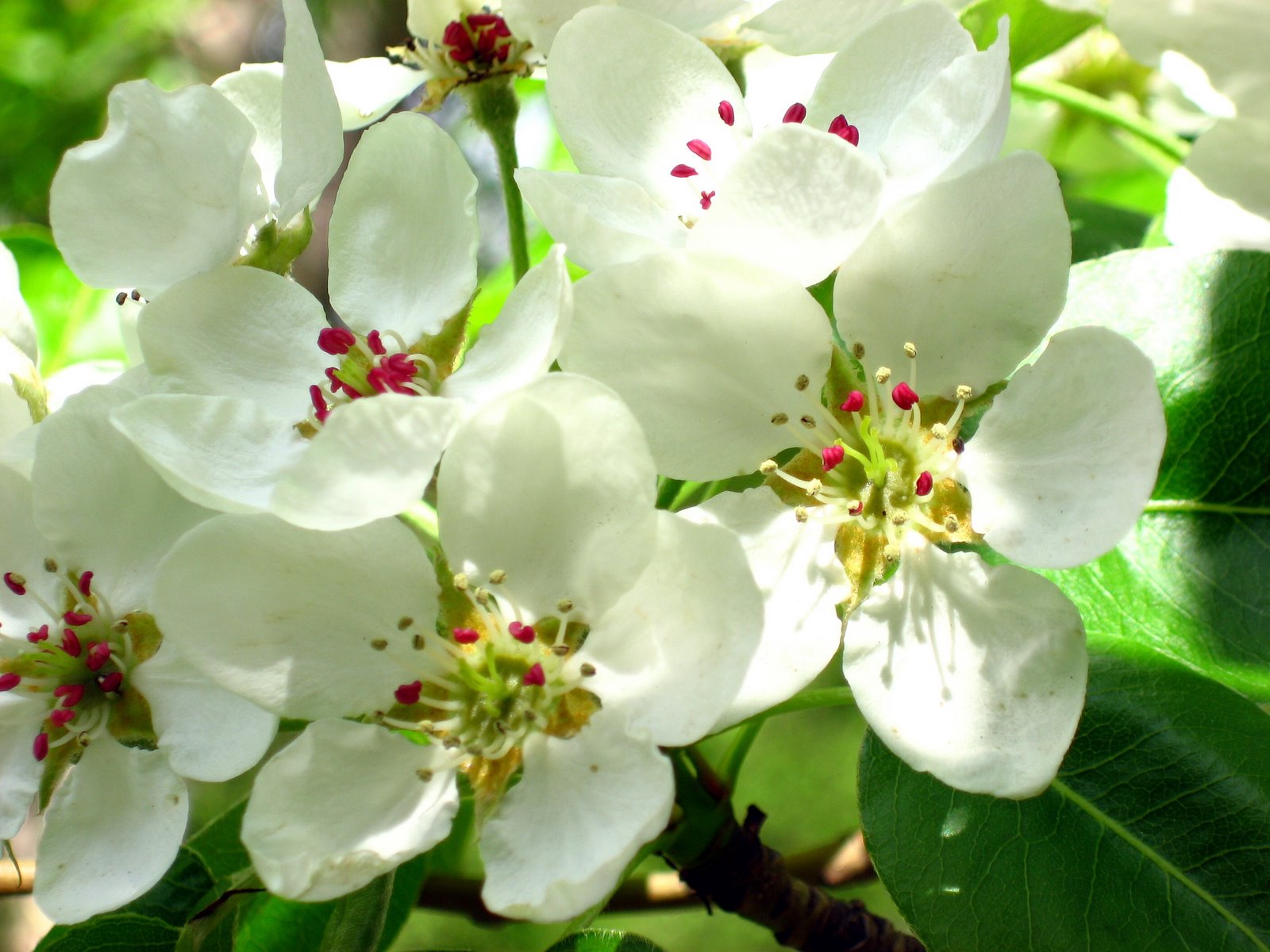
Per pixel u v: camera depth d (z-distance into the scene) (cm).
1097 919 16
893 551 16
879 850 16
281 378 17
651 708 15
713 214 16
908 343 16
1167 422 17
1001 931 16
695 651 15
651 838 15
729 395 16
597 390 15
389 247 17
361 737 16
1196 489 17
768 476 16
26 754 17
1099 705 16
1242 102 18
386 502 15
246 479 16
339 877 15
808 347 16
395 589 16
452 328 17
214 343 17
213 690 17
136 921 17
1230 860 16
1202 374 17
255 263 17
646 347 16
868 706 16
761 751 39
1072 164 25
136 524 17
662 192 17
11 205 36
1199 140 18
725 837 18
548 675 16
